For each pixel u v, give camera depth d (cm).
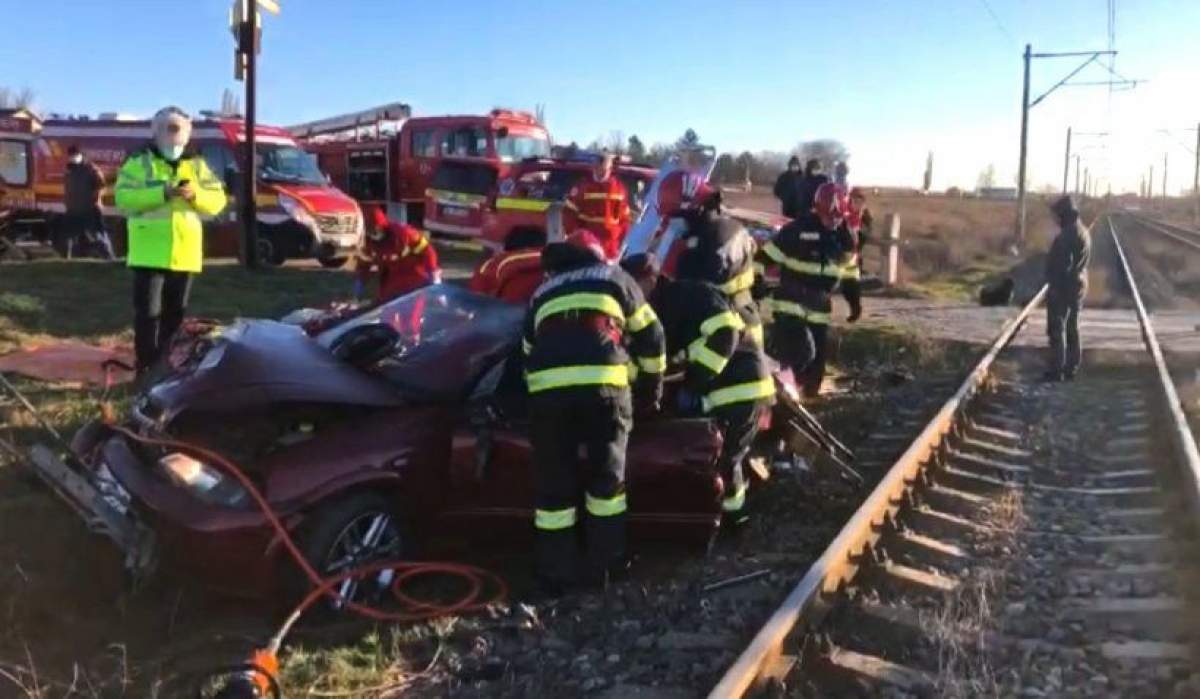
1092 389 1219
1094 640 532
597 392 573
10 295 1339
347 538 555
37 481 665
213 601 565
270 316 1377
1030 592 598
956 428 973
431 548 611
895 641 523
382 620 546
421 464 580
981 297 2056
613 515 598
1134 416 1055
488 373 641
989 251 4316
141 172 888
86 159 2072
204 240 2022
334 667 489
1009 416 1074
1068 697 470
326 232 1998
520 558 655
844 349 1449
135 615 546
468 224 2308
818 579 528
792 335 1058
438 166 2362
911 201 9056
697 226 757
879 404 1132
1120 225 8131
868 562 608
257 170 2011
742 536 706
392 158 2639
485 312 704
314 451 554
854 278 1153
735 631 538
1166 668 495
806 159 1783
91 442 630
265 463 550
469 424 608
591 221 1247
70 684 469
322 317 724
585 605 579
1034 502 781
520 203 1923
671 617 562
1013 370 1337
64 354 1078
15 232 2238
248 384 579
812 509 763
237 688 424
